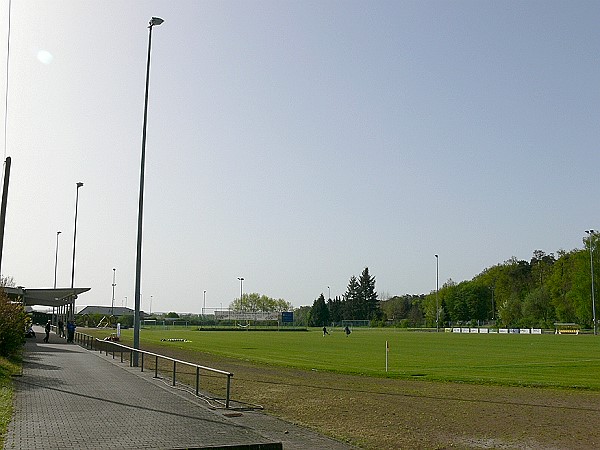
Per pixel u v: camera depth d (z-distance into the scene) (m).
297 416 16.69
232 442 11.80
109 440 11.84
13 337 30.50
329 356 43.44
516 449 13.04
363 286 182.25
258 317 147.88
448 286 153.62
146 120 32.00
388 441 13.59
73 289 55.66
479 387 24.44
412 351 49.22
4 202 26.97
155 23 32.59
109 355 37.34
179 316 164.62
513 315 127.88
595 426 15.74
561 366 35.06
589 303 109.62
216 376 26.97
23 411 15.28
